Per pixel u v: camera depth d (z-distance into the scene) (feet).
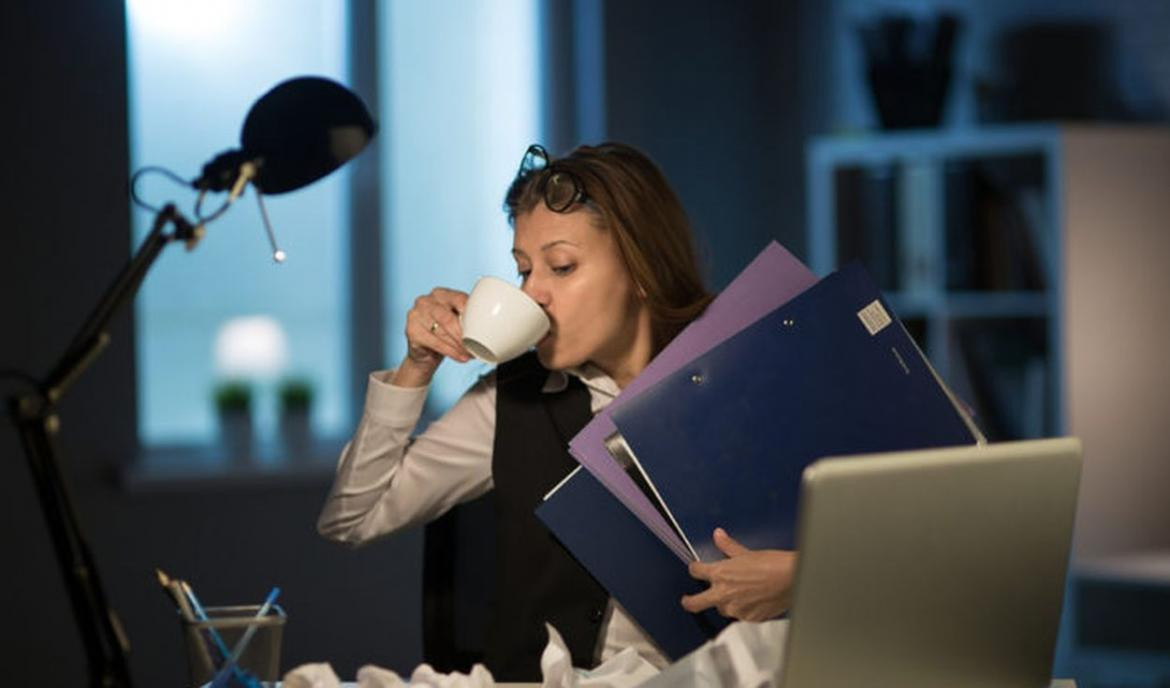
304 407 16.24
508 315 6.84
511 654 7.52
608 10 17.88
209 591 15.42
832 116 18.40
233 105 16.42
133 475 14.96
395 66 17.29
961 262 16.49
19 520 14.74
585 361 7.68
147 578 15.24
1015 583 5.19
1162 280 15.88
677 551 6.45
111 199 15.28
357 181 17.03
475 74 17.63
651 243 7.29
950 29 17.22
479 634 7.89
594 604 7.49
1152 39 16.16
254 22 16.52
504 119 17.79
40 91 15.03
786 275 7.34
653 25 18.17
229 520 15.52
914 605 4.88
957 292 16.51
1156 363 15.85
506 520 7.63
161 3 16.16
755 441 6.40
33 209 15.02
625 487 6.54
